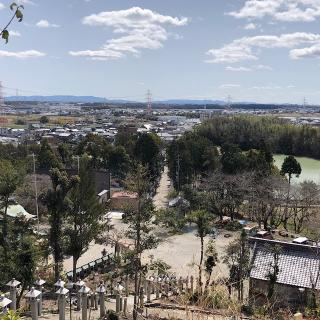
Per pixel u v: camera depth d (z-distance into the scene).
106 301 25.36
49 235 29.70
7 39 5.51
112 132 147.75
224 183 52.78
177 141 70.94
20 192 44.72
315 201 51.59
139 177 25.91
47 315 20.95
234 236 44.97
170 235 44.19
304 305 25.45
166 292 22.16
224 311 8.40
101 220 39.81
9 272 21.97
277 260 27.44
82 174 31.20
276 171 60.88
